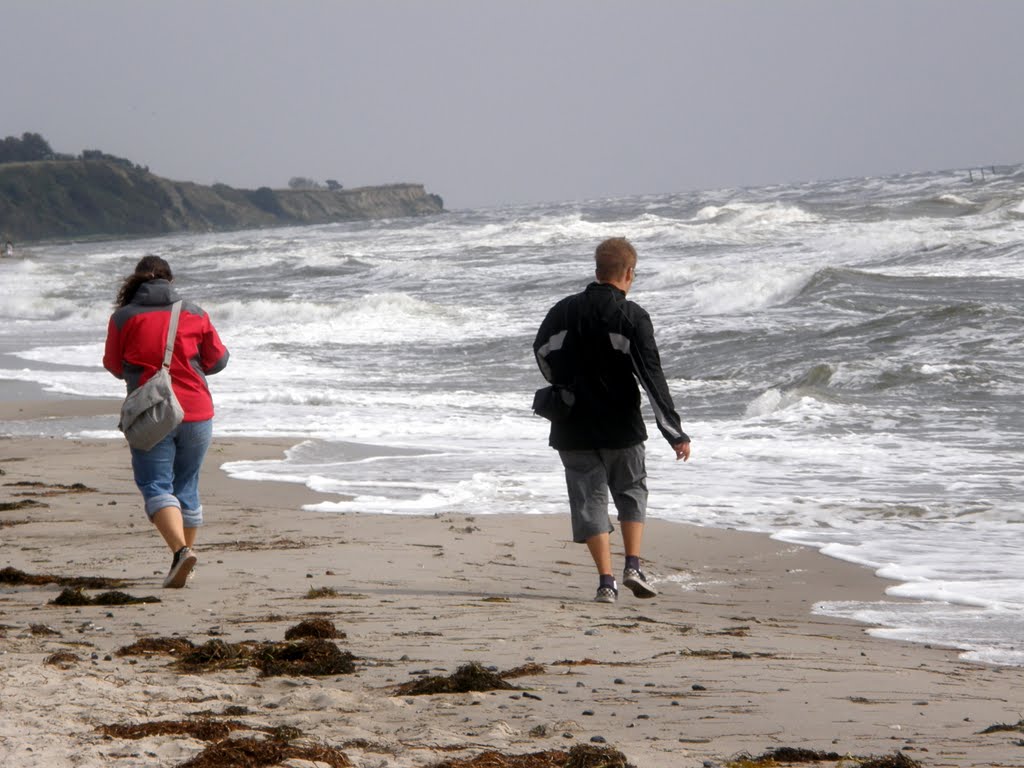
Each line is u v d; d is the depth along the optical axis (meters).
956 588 23.42
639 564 22.67
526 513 32.81
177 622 18.66
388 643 16.97
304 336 95.69
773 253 132.00
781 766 10.62
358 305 108.94
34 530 30.95
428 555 26.84
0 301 142.12
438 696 13.29
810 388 54.16
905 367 56.84
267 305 113.88
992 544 27.58
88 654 15.59
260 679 14.24
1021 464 38.06
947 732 12.08
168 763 9.92
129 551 27.17
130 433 22.34
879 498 33.59
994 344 63.62
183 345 23.17
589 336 22.14
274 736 10.99
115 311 23.34
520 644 17.00
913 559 26.38
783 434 46.19
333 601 21.02
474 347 83.31
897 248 120.81
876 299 88.00
